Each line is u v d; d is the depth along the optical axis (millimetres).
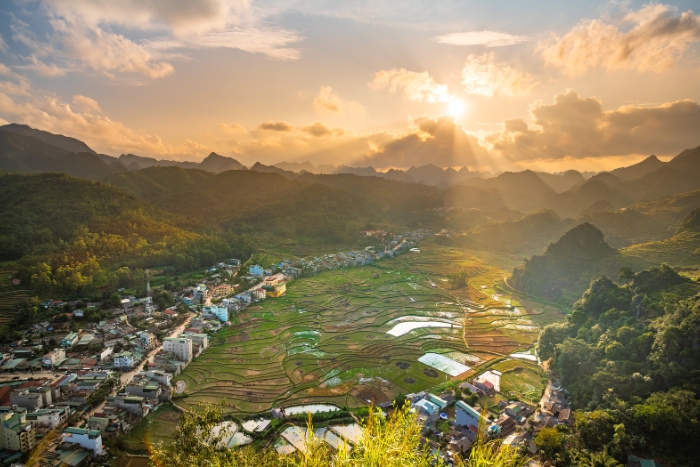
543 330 167750
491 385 134875
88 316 180125
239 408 122312
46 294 195625
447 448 101312
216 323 187750
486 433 107000
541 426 112688
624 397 113938
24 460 95562
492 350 169000
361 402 127250
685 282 165250
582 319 166000
